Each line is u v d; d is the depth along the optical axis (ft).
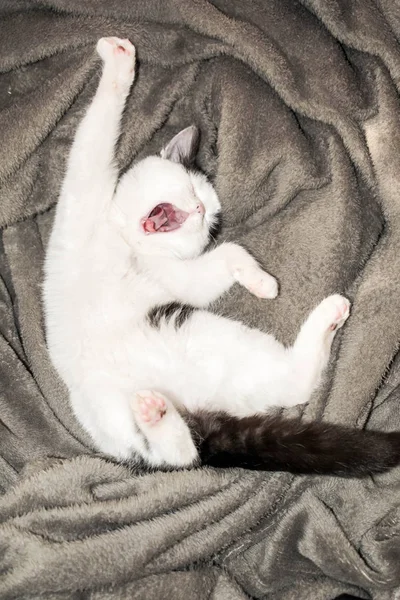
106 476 2.56
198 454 2.49
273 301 2.71
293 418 2.52
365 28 2.60
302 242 2.70
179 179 2.66
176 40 2.63
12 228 2.76
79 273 2.56
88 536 2.47
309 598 2.54
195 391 2.55
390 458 2.41
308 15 2.64
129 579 2.44
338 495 2.58
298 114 2.67
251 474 2.55
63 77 2.63
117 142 2.65
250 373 2.55
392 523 2.54
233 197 2.72
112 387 2.52
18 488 2.52
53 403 2.75
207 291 2.69
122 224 2.66
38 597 2.42
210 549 2.50
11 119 2.63
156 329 2.57
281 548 2.54
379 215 2.68
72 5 2.61
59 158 2.69
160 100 2.68
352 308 2.63
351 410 2.58
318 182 2.68
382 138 2.63
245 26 2.61
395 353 2.61
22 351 2.80
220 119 2.69
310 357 2.53
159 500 2.50
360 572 2.50
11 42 2.62
